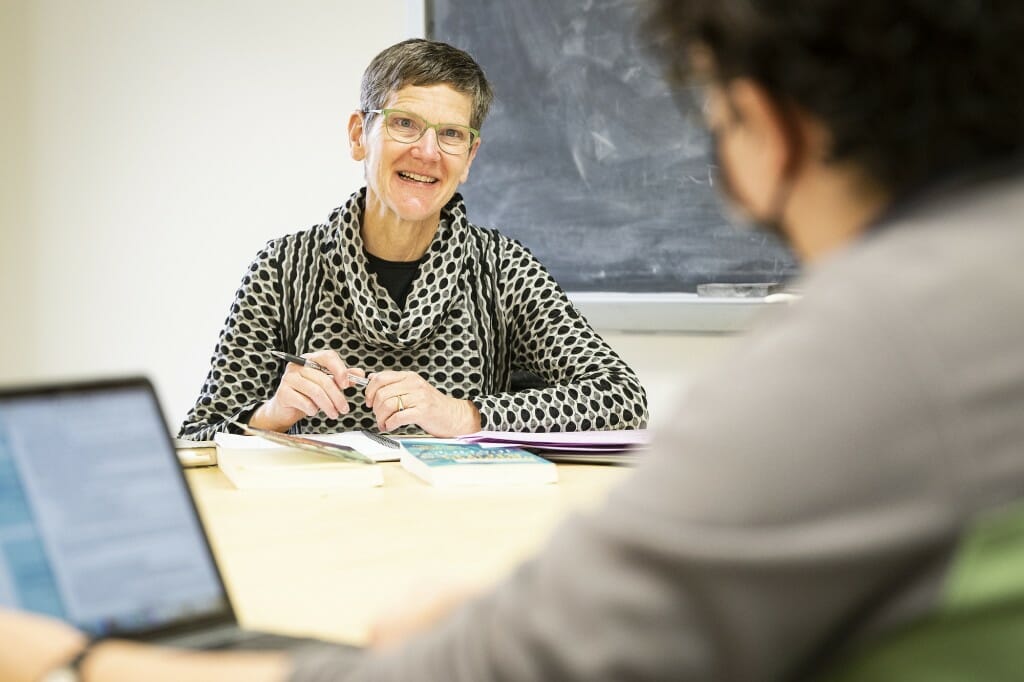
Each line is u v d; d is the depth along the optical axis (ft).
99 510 2.43
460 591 2.51
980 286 1.54
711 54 1.85
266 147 10.13
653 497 1.57
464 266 7.03
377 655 1.84
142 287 10.50
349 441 5.56
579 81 9.25
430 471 4.65
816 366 1.53
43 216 10.66
